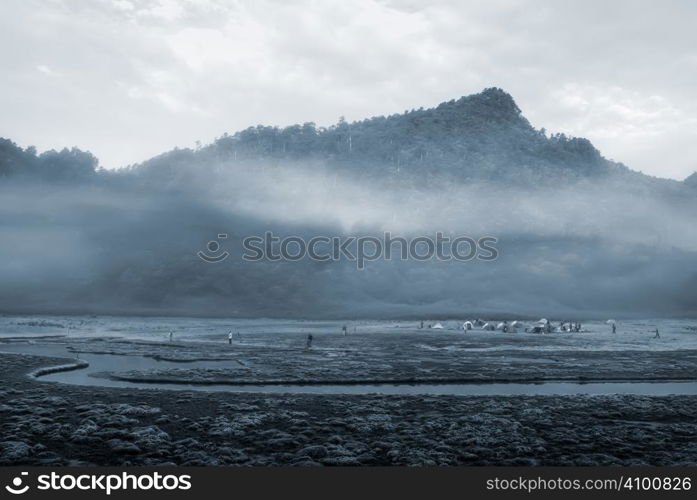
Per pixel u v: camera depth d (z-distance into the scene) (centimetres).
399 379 4550
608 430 2681
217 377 4559
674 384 4503
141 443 2336
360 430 2639
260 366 5506
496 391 4100
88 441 2369
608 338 10938
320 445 2330
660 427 2767
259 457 2191
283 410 3094
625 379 4706
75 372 4906
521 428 2712
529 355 6956
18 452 2133
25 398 3322
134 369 5225
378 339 10406
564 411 3145
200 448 2314
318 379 4519
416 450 2289
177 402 3303
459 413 3062
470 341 9856
